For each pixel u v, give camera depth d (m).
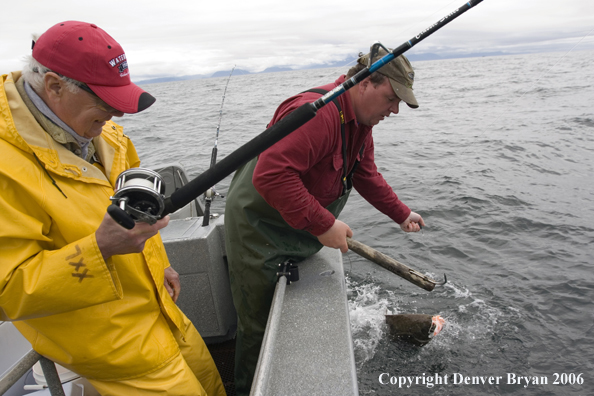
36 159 1.23
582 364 2.86
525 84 27.67
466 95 23.52
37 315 1.19
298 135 1.59
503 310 3.48
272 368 1.44
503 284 3.89
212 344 2.71
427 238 4.93
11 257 1.15
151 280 1.59
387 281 3.99
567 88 23.08
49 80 1.19
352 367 1.42
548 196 6.21
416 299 3.68
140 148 11.47
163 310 1.63
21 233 1.15
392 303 3.62
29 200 1.21
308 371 1.42
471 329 3.24
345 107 1.69
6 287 1.13
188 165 8.80
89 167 1.36
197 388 1.63
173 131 14.50
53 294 1.15
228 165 1.07
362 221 5.51
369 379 2.73
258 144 1.05
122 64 1.26
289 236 2.01
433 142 11.02
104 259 1.18
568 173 7.46
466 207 5.86
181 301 2.48
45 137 1.24
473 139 11.11
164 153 10.39
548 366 2.85
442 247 4.70
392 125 14.61
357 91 1.71
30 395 1.74
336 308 1.74
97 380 1.51
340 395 1.32
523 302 3.59
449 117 15.80
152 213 1.14
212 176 1.09
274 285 1.96
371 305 3.59
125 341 1.45
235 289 2.09
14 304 1.15
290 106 1.68
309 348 1.52
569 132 11.28
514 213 5.56
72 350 1.39
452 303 3.61
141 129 15.54
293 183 1.62
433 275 4.11
